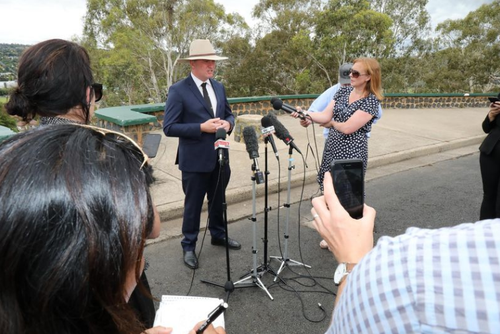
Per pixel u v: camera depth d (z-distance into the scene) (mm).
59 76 1176
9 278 487
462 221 4121
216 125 2719
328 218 832
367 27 20328
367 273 517
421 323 437
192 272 2963
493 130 3088
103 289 522
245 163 5785
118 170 562
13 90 1210
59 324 512
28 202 484
